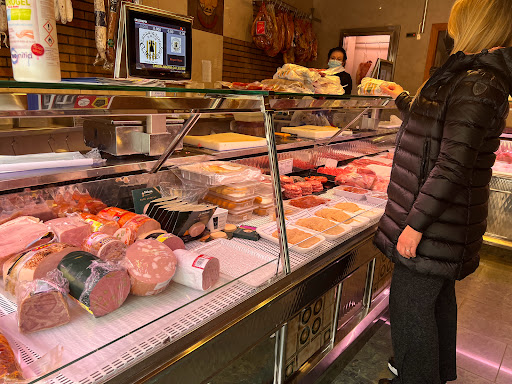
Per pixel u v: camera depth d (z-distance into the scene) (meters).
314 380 1.75
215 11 4.83
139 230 1.29
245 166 1.82
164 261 1.11
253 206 1.81
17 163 1.25
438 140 1.40
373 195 2.29
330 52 4.74
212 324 1.05
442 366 1.83
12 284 1.02
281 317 1.36
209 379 1.08
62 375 0.82
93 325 0.98
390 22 6.10
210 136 2.04
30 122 1.43
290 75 2.06
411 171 1.50
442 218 1.43
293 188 2.13
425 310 1.58
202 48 4.78
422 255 1.48
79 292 0.97
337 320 1.97
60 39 3.49
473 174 1.42
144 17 2.29
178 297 1.12
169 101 0.98
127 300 1.09
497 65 1.27
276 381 1.59
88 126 1.65
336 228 1.76
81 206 1.41
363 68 6.57
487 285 3.12
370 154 3.16
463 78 1.31
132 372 0.86
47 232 1.16
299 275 1.41
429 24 5.81
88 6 3.62
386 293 2.53
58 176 1.31
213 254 1.39
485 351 2.29
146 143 1.59
